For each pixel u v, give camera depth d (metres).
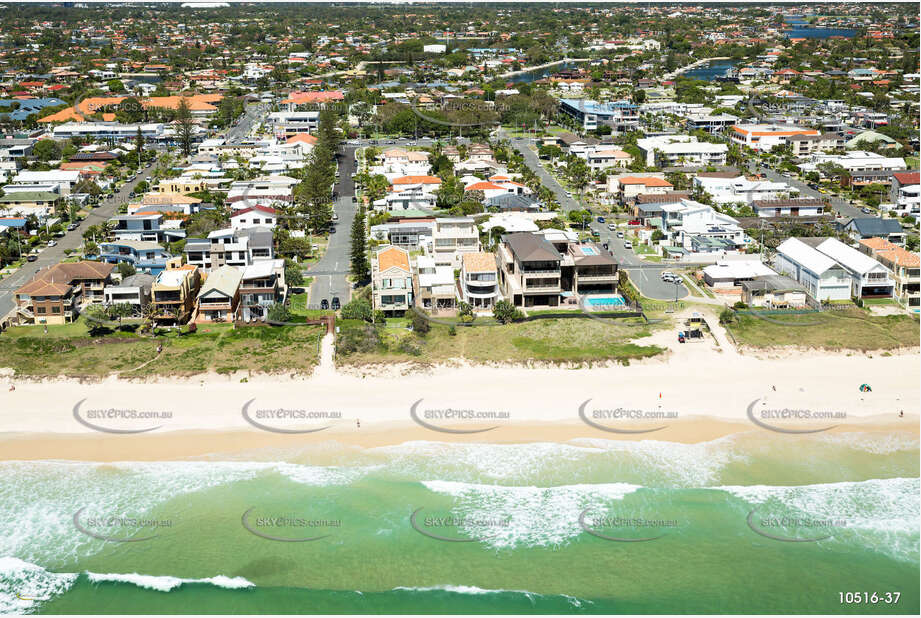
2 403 100.19
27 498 83.25
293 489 83.88
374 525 78.56
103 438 93.31
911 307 123.38
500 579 72.31
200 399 100.81
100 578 73.00
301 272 141.25
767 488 83.44
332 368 106.75
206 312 120.75
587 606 69.25
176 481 85.56
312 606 69.38
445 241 137.75
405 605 69.50
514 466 87.00
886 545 75.81
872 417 95.56
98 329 117.75
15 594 71.25
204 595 70.81
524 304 124.62
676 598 70.06
